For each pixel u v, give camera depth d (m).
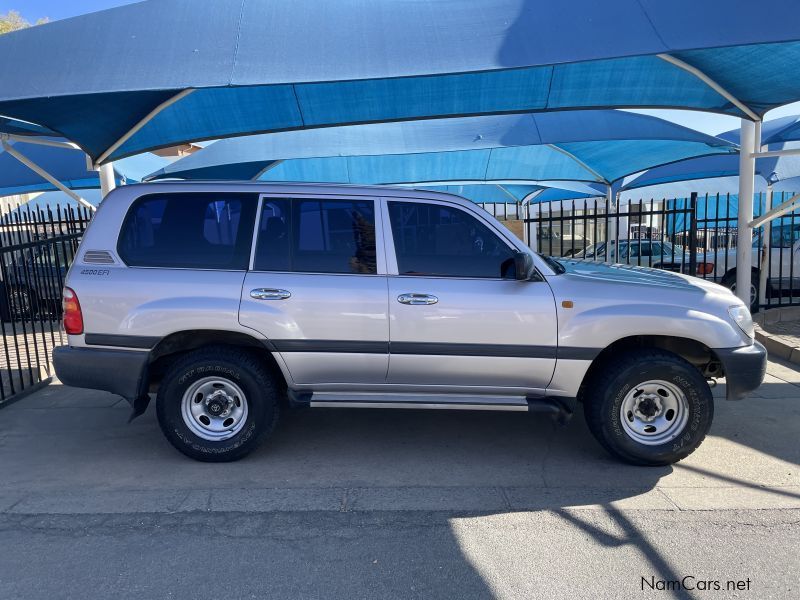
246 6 5.28
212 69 4.89
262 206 4.27
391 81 7.00
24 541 3.32
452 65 4.86
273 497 3.83
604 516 3.55
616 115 10.73
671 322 4.04
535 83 7.16
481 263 4.19
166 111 7.53
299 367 4.20
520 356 4.11
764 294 9.95
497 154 13.07
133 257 4.21
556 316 4.07
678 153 12.55
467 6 5.25
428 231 4.24
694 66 6.45
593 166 14.09
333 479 4.09
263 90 7.16
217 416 4.32
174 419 4.23
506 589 2.86
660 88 7.31
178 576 2.98
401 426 5.11
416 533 3.38
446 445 4.69
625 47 4.71
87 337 4.15
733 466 4.25
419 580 2.94
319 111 7.88
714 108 7.77
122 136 7.38
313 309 4.11
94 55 5.04
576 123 10.64
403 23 5.16
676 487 3.93
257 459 4.44
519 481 4.05
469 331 4.09
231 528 3.45
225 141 11.05
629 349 4.20
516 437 4.85
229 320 4.09
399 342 4.12
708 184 18.03
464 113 8.06
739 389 4.17
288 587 2.88
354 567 3.05
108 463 4.38
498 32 5.02
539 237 11.17
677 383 4.07
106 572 3.02
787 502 3.71
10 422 5.27
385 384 4.26
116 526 3.47
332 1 5.32
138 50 5.04
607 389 4.08
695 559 3.10
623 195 19.62
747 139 8.04
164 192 4.31
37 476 4.16
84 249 4.22
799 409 5.39
